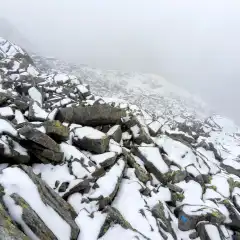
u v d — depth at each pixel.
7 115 17.47
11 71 29.66
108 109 19.75
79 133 16.89
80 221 11.49
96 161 15.54
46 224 9.53
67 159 14.71
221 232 14.23
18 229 8.03
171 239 12.98
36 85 27.97
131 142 20.28
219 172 22.17
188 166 19.17
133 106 27.88
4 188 9.62
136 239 10.93
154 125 24.08
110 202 13.55
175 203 16.08
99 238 11.12
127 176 16.17
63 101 23.70
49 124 15.70
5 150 12.51
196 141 28.88
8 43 42.72
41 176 13.48
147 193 15.48
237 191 19.27
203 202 16.28
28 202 9.65
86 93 29.36
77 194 13.16
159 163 17.98
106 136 17.03
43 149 13.91
